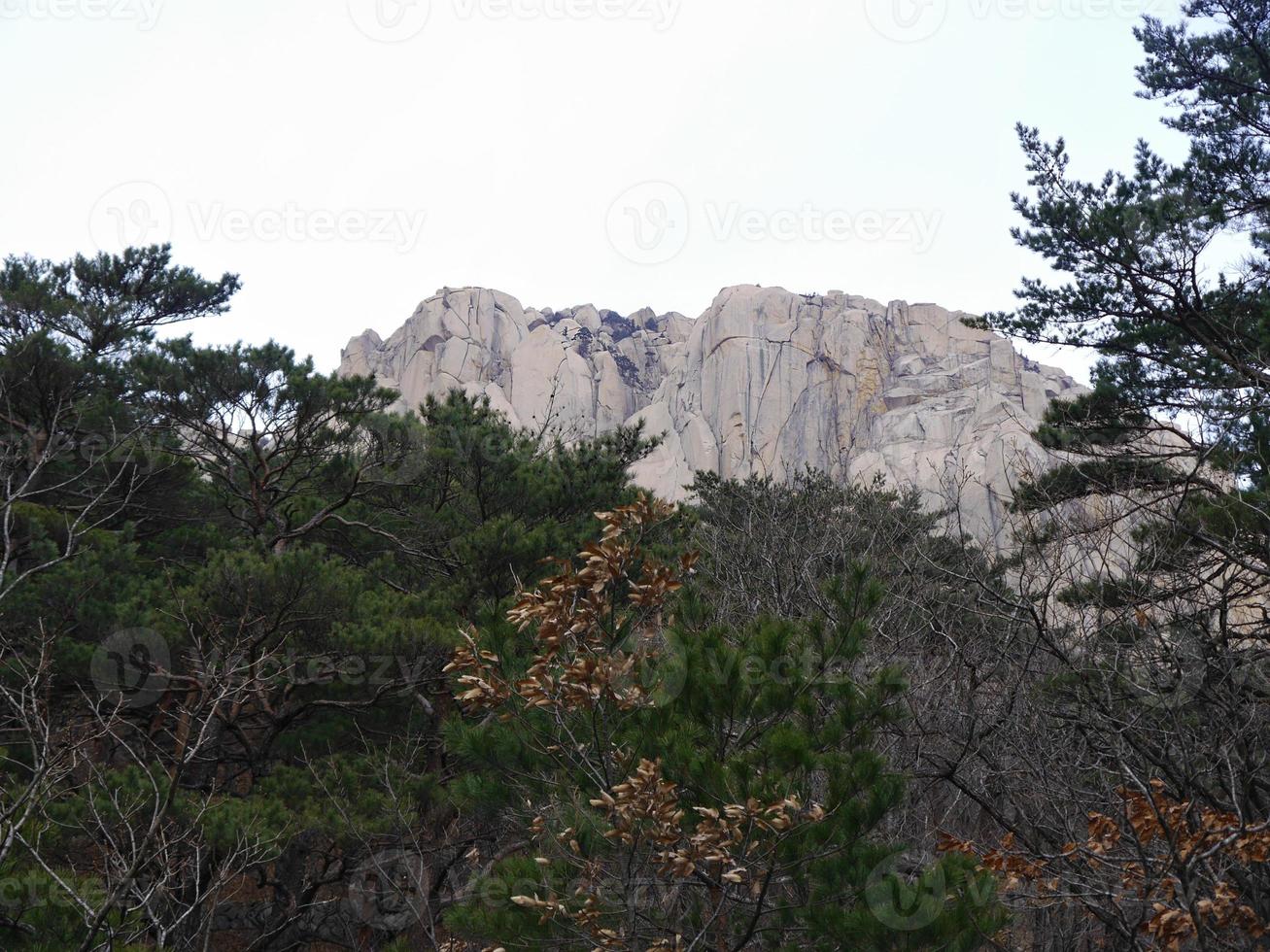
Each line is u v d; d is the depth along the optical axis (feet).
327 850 36.88
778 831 18.06
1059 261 47.91
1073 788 23.15
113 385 50.57
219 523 54.80
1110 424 43.91
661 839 18.20
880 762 19.85
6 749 29.53
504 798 22.07
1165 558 26.12
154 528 53.01
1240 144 50.57
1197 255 44.55
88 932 18.48
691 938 20.31
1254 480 34.71
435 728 38.22
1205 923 16.16
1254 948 17.79
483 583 41.50
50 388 46.32
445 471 50.96
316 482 53.26
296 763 36.81
